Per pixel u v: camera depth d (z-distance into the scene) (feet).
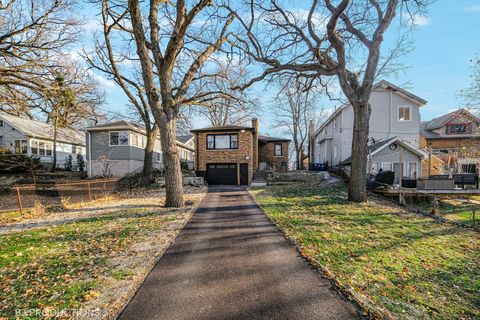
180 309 10.28
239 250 16.92
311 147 112.68
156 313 10.02
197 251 16.76
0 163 60.70
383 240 19.33
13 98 37.17
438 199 42.29
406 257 16.21
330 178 64.85
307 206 32.19
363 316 9.85
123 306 10.46
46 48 35.35
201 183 60.75
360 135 35.68
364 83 35.68
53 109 37.52
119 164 70.64
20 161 63.77
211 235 20.30
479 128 72.43
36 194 46.83
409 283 12.96
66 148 93.91
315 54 38.68
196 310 10.22
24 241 18.95
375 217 26.68
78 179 64.23
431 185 41.57
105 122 74.54
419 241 19.40
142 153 78.59
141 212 29.40
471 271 14.60
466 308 10.98
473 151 72.33
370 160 52.90
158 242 18.56
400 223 24.54
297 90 48.55
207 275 13.26
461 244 19.06
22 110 39.63
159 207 32.91
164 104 33.37
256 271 13.74
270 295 11.34
